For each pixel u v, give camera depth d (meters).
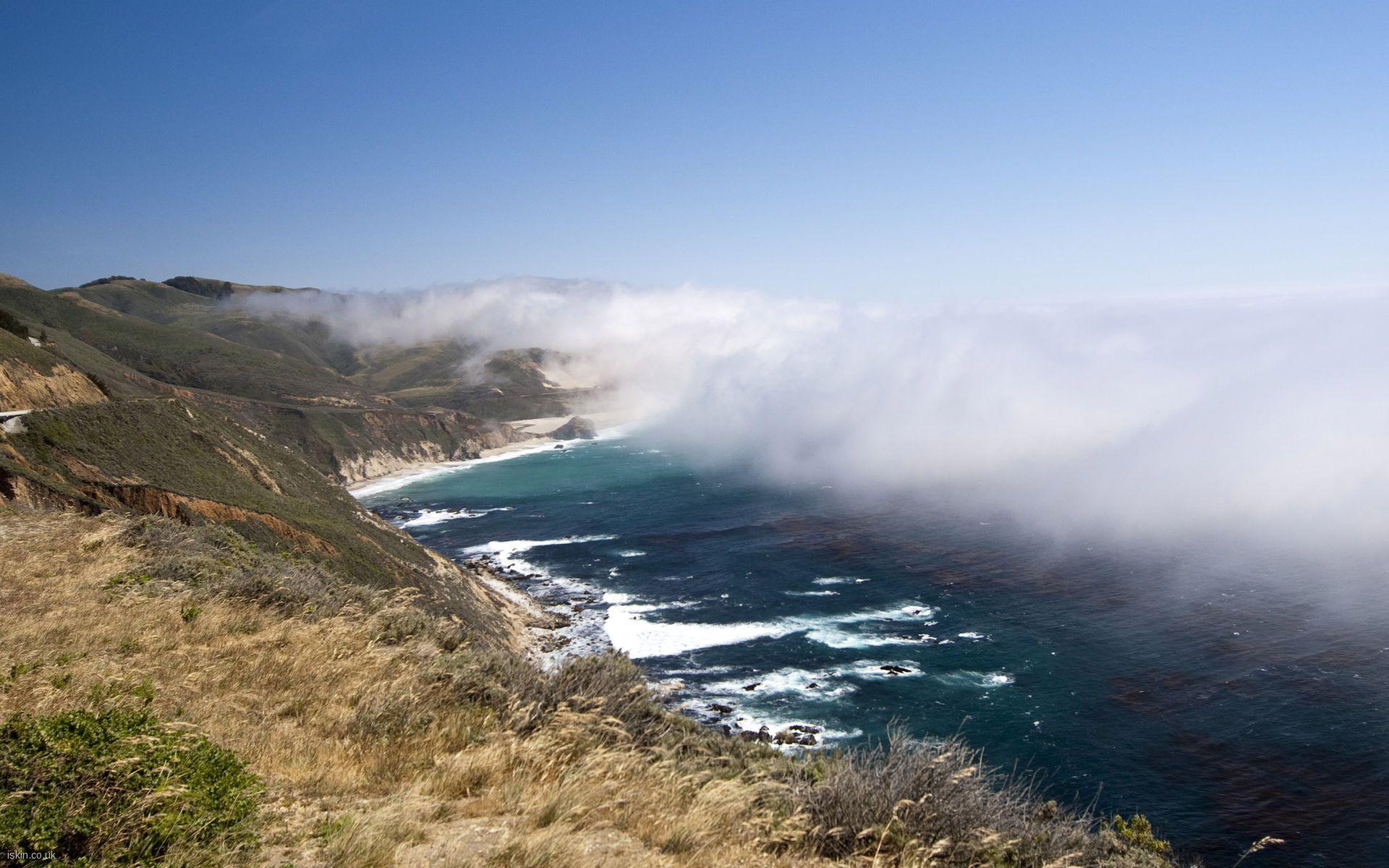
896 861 7.74
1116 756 42.94
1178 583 78.06
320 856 6.09
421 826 6.98
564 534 104.62
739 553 91.19
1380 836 35.31
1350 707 48.06
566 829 7.06
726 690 51.00
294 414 161.12
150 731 7.15
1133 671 54.56
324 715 9.86
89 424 43.53
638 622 65.19
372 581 47.94
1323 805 37.97
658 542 97.94
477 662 13.02
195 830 6.02
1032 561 87.81
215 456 52.91
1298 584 77.19
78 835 5.74
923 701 49.59
